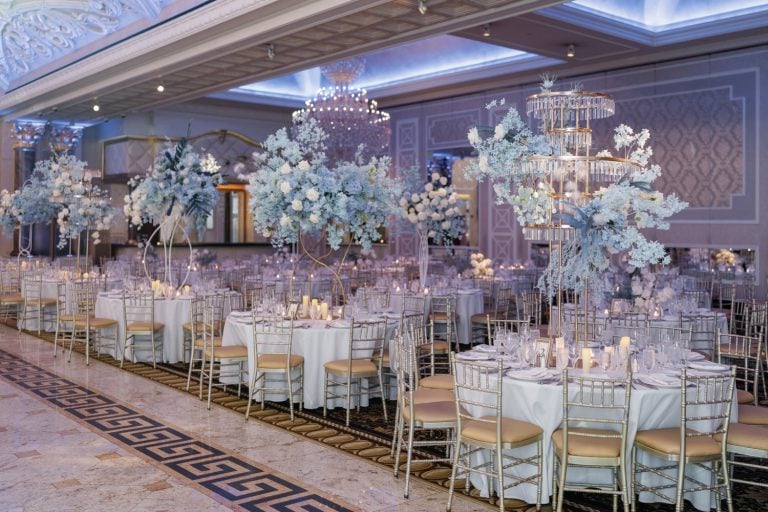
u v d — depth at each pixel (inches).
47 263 552.7
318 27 372.8
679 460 167.5
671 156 522.3
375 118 585.3
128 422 252.2
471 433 175.8
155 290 376.2
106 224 454.9
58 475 199.6
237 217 741.3
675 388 178.9
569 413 179.2
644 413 177.2
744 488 197.9
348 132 565.3
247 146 747.4
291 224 284.4
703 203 508.7
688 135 513.0
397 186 304.5
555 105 206.2
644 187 188.4
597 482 186.1
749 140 484.4
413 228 464.8
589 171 199.3
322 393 270.4
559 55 509.4
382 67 667.4
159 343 358.9
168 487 191.0
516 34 457.4
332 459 215.2
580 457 166.1
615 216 184.9
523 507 180.9
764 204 478.9
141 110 623.5
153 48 434.6
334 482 195.9
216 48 410.6
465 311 410.6
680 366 196.5
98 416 259.6
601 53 507.5
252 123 756.0
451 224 403.5
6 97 639.8
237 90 674.2
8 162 709.3
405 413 194.5
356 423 254.7
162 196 380.8
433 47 620.1
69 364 353.7
